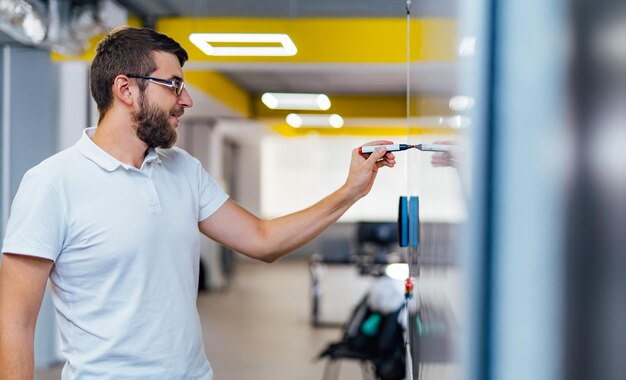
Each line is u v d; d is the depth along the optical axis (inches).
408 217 64.9
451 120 25.8
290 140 741.9
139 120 57.4
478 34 20.1
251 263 663.1
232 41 190.7
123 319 56.3
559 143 14.7
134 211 57.0
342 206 68.9
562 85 14.4
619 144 11.9
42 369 221.9
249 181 739.4
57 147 232.4
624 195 11.8
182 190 62.4
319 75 373.4
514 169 16.9
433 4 34.7
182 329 59.3
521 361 16.2
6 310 53.7
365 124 486.6
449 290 25.5
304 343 271.3
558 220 14.5
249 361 238.7
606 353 12.5
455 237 23.5
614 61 12.1
